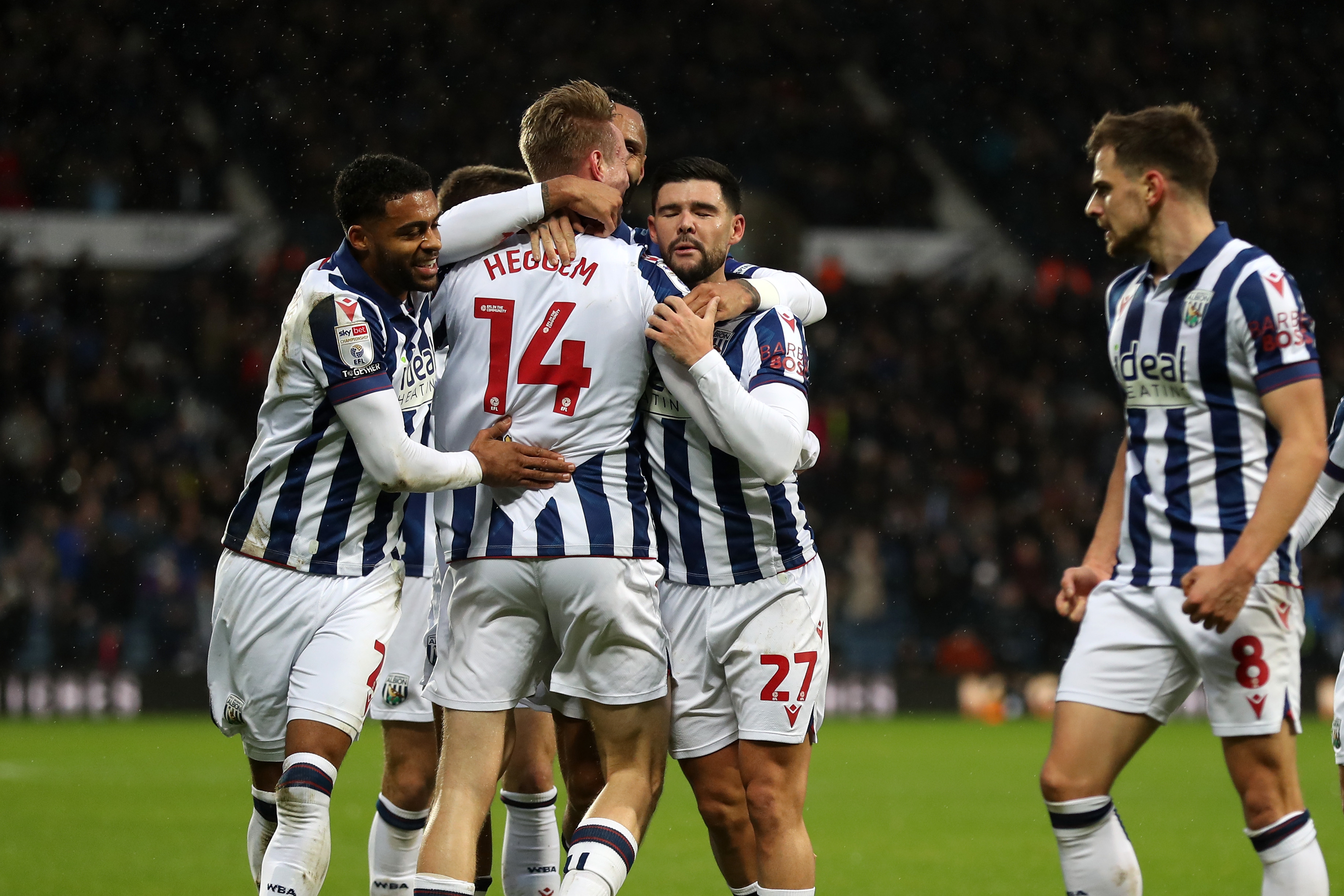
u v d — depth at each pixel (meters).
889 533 65.25
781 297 14.16
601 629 13.20
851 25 94.38
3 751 41.56
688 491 14.07
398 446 12.98
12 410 65.00
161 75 81.38
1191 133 13.07
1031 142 89.81
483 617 13.34
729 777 14.39
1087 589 14.31
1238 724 12.84
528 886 15.80
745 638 13.98
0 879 20.48
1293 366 12.41
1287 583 12.98
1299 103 90.88
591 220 13.54
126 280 75.50
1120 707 13.20
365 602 14.03
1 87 78.75
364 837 25.02
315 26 85.12
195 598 57.84
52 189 76.44
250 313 71.62
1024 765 39.59
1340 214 85.75
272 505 13.90
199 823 27.00
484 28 87.38
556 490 13.15
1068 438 71.81
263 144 81.56
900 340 76.50
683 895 19.97
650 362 13.61
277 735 14.27
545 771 15.83
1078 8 94.62
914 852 24.20
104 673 55.12
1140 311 13.28
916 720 58.81
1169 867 22.36
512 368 13.20
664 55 89.31
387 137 82.00
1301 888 12.62
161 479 61.03
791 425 13.13
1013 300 78.75
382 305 13.44
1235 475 12.84
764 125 87.44
